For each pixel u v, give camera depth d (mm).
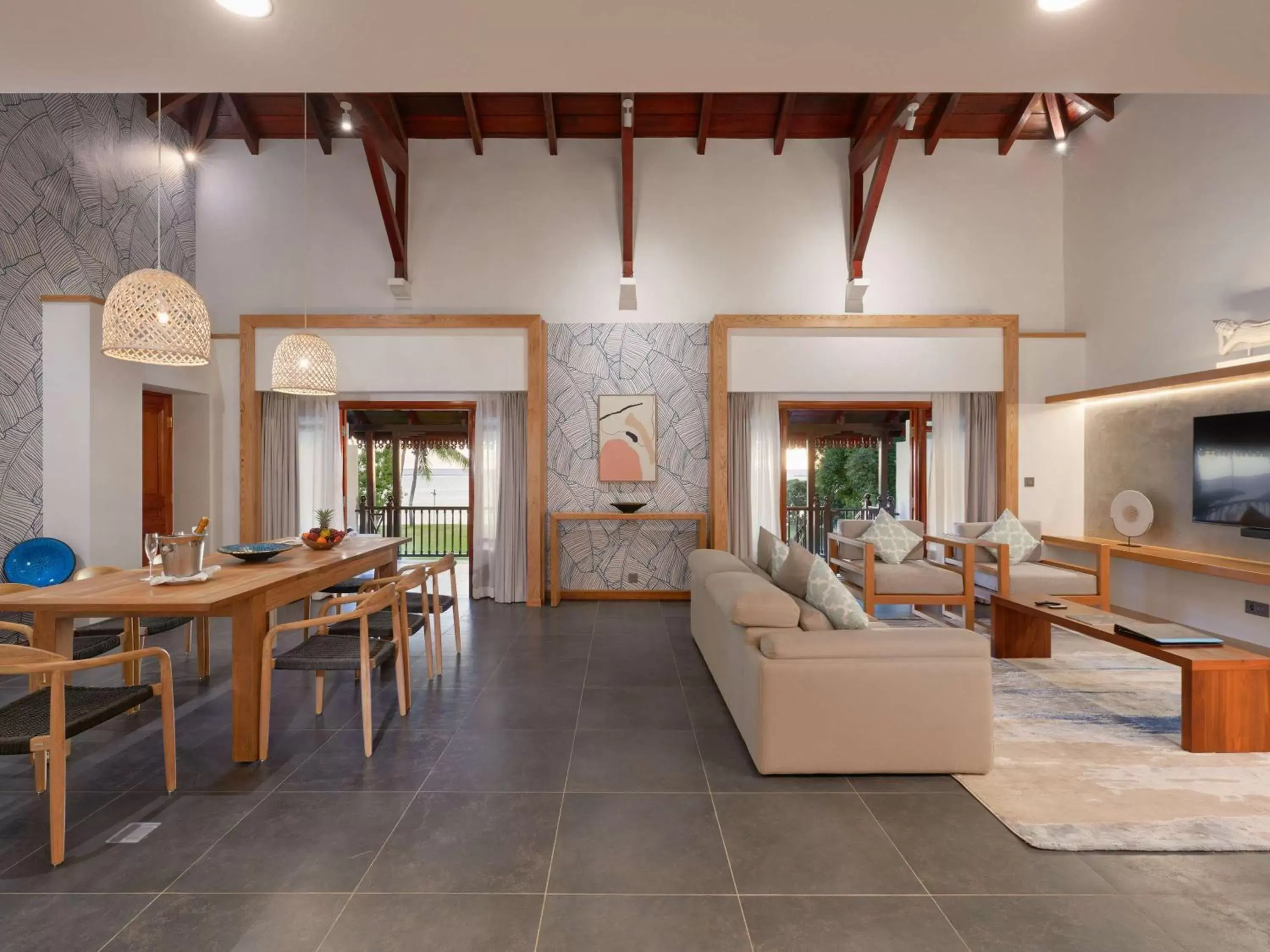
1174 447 5316
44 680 2807
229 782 2691
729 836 2307
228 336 6383
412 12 1946
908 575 5234
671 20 2008
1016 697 3703
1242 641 4625
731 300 6566
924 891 2002
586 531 6594
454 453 10500
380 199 6078
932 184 6625
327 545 4180
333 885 2025
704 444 6547
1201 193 5117
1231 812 2451
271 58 2193
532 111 6383
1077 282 6453
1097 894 1987
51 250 4957
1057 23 2020
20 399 4730
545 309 6562
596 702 3654
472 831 2332
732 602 3092
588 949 1758
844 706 2736
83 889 2002
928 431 6875
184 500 6273
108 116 5480
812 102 6344
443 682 4000
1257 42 2104
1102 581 5207
